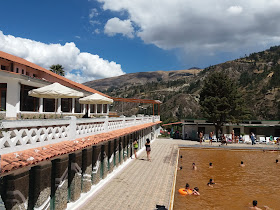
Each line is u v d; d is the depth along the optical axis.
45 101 18.44
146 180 14.39
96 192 11.71
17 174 5.84
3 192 5.70
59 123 7.96
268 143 36.50
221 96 39.88
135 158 21.72
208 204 12.69
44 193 7.05
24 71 17.94
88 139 9.96
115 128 15.49
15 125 5.61
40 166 6.85
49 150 6.69
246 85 149.75
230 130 40.44
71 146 7.93
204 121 41.00
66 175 8.59
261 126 38.62
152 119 36.44
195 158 26.28
